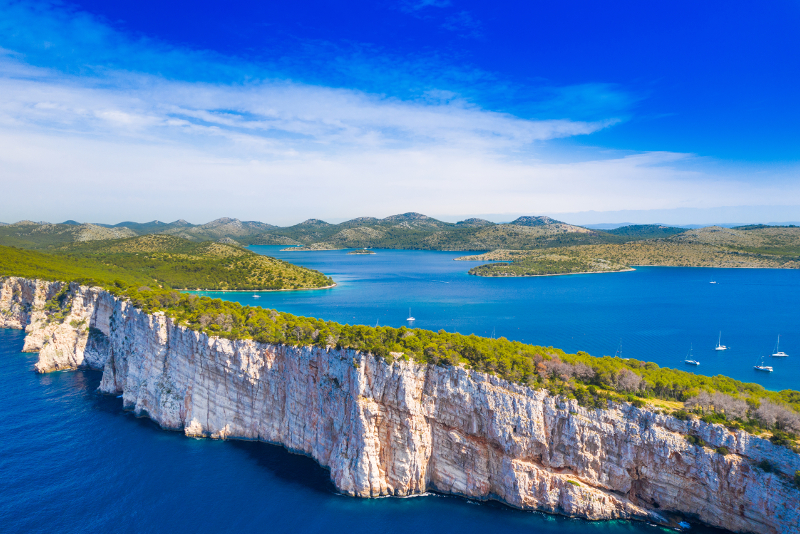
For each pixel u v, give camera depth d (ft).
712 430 170.19
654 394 196.54
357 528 181.57
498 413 194.49
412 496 204.13
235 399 247.70
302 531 179.01
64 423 262.26
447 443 204.33
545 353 226.99
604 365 212.02
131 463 221.66
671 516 179.52
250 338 246.47
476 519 187.32
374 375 209.67
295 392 234.58
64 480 206.59
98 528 176.45
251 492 201.98
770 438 163.02
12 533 172.14
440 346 218.38
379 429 209.36
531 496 191.93
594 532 178.09
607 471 185.98
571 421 187.83
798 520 152.15
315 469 221.05
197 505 192.13
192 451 234.58
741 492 165.17
